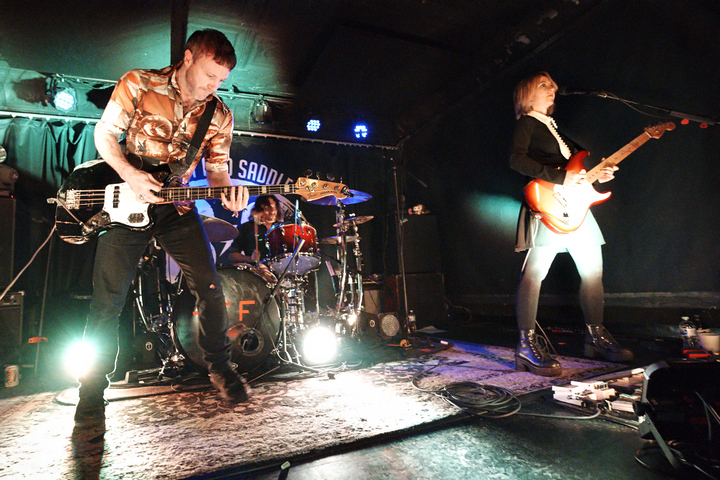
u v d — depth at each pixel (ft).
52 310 13.43
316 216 18.93
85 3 11.98
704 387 4.31
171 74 5.85
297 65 16.21
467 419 5.61
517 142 8.34
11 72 14.83
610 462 4.23
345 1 12.73
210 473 4.31
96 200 5.76
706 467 3.76
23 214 13.37
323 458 4.63
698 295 9.89
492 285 16.38
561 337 12.28
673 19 10.26
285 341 9.95
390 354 10.93
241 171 18.33
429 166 19.71
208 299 6.06
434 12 13.41
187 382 8.78
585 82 12.63
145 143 5.88
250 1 12.51
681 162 10.25
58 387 9.13
